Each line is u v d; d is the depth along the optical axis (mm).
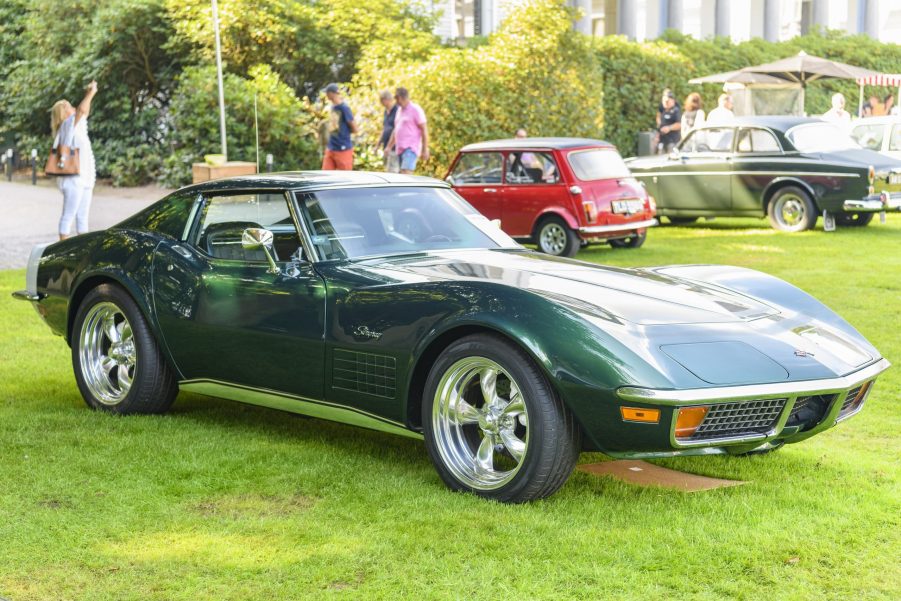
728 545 4070
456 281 4781
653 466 5215
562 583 3750
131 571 3855
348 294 5047
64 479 4863
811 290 10523
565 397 4312
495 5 29969
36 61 23797
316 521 4344
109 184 22656
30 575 3816
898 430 5891
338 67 22969
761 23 41875
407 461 5203
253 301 5391
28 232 15102
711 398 4195
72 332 6312
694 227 17219
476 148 14312
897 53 34656
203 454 5293
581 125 21391
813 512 4453
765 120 16391
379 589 3693
